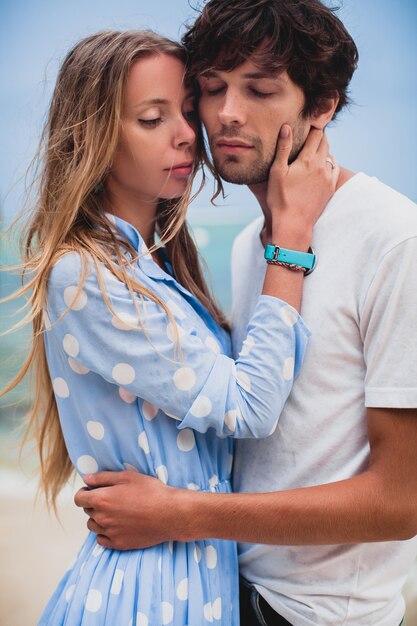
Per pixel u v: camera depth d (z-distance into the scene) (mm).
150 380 1266
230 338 1573
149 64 1318
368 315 1284
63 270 1280
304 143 1387
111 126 1325
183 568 1326
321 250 1356
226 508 1279
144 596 1287
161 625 1285
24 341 1616
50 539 3455
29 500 3832
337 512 1251
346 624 1359
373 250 1281
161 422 1330
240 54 1288
